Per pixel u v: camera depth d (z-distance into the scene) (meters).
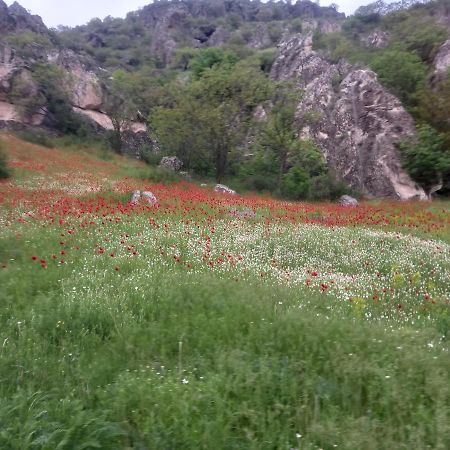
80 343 5.32
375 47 60.97
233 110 37.38
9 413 3.67
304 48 63.22
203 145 39.88
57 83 54.22
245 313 6.00
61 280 7.27
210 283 7.37
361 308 7.28
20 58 54.31
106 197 19.83
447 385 4.35
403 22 62.78
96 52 102.62
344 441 3.58
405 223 18.55
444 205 26.12
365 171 36.53
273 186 36.00
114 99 54.91
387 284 9.38
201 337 5.23
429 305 8.10
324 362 4.80
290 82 38.00
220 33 111.06
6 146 35.53
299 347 5.07
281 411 4.04
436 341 5.87
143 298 6.49
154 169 34.72
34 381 4.36
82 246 10.64
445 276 10.25
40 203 16.88
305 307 6.82
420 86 40.72
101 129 55.84
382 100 38.38
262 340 5.27
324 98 43.41
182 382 4.34
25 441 3.34
